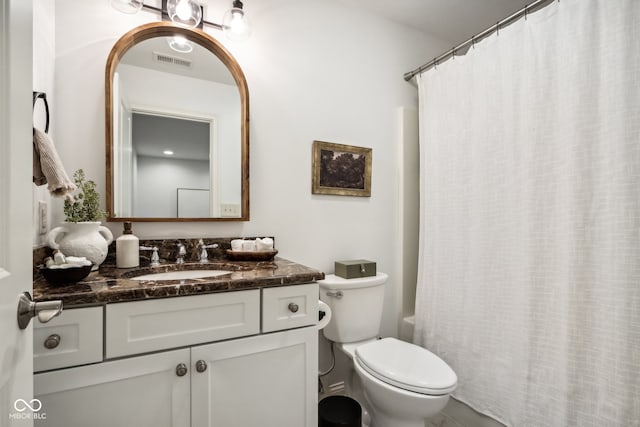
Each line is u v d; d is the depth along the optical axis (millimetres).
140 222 1335
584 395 1114
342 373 1742
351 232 1866
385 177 1995
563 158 1189
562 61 1201
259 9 1597
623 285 1026
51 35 1156
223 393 970
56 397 771
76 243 1041
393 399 1180
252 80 1570
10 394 464
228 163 1508
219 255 1463
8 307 455
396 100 2037
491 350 1435
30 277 545
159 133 1378
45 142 841
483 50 1505
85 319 798
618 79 1047
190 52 1441
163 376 888
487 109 1477
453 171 1652
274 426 1056
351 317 1544
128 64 1327
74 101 1218
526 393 1277
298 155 1693
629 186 1021
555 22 1232
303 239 1711
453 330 1624
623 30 1038
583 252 1123
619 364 1029
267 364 1040
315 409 1131
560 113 1204
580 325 1127
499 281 1413
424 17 1993
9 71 461
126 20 1309
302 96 1707
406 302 2014
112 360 831
